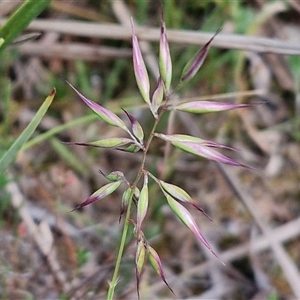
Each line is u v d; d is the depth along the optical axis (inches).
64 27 10.1
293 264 10.5
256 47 9.5
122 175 6.1
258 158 12.3
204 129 12.2
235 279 10.8
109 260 9.2
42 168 11.2
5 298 9.1
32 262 9.7
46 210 10.5
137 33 10.2
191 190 11.7
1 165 7.3
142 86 6.1
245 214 11.5
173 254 10.9
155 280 10.4
